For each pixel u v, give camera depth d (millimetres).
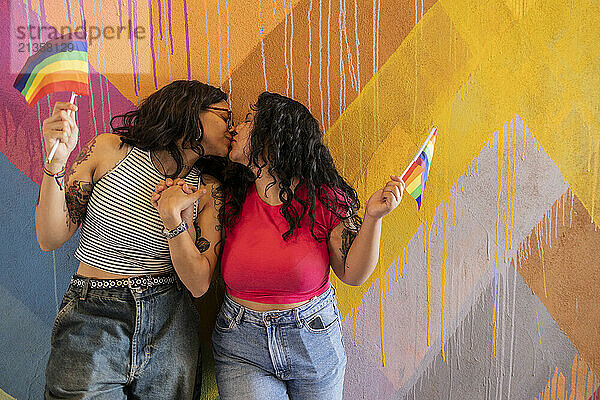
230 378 1258
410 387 1622
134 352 1193
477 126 1540
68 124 1072
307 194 1218
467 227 1584
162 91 1223
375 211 1154
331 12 1422
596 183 1640
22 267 1365
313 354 1238
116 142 1202
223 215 1268
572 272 1673
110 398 1168
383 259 1553
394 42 1462
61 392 1151
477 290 1620
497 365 1667
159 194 1130
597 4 1549
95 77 1330
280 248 1200
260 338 1225
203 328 1457
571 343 1708
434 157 1530
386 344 1589
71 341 1167
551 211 1630
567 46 1555
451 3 1473
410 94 1489
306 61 1431
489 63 1519
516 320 1659
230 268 1218
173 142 1199
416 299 1586
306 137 1203
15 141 1322
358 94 1467
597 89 1590
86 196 1186
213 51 1384
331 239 1267
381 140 1494
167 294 1243
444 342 1622
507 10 1506
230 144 1245
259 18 1393
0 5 1263
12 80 1298
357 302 1556
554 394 1721
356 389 1594
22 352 1395
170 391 1246
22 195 1346
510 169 1582
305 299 1243
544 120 1578
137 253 1214
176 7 1347
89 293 1187
